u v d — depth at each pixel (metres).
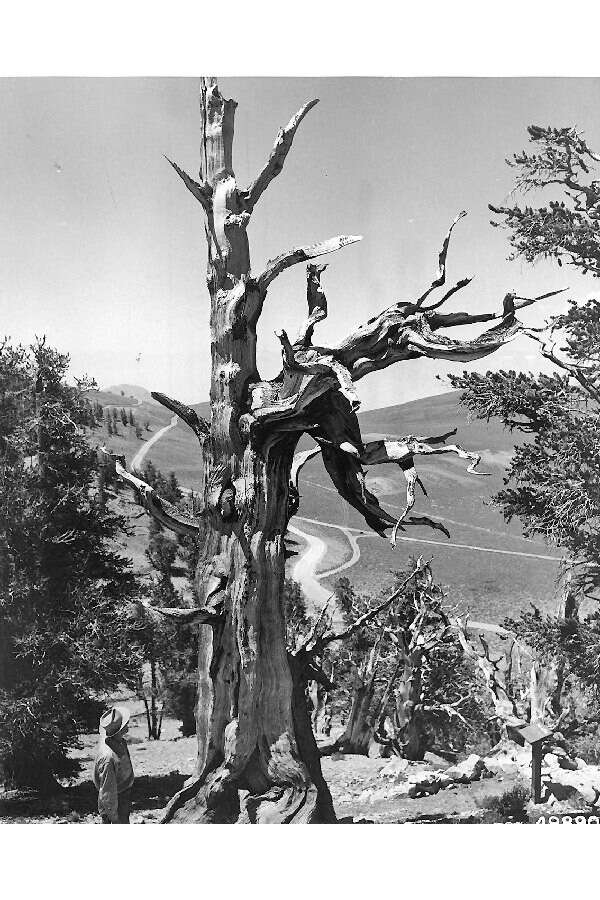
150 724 15.52
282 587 10.38
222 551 10.26
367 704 14.77
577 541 14.07
